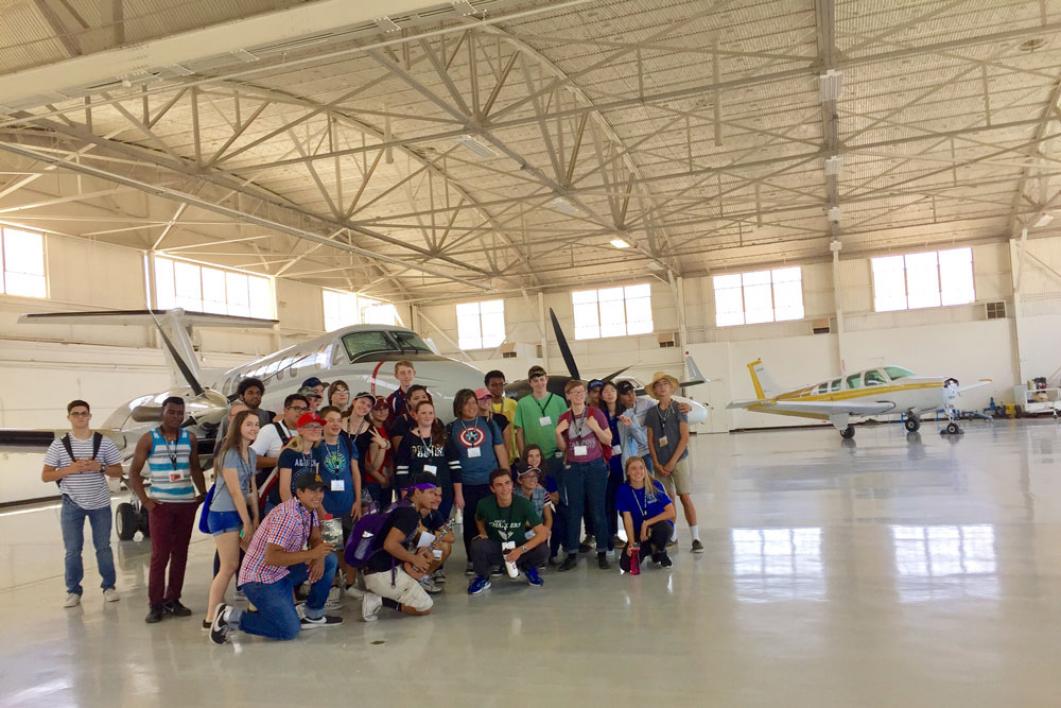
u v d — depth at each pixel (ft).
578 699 10.82
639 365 91.09
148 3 23.57
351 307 92.27
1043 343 77.71
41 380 55.88
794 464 43.60
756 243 82.64
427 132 58.39
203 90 46.11
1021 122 43.70
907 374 61.87
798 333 86.89
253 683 12.56
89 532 37.58
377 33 22.86
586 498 20.13
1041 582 15.47
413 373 22.33
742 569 18.37
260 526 15.20
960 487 29.09
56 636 16.66
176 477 17.80
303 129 57.26
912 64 48.91
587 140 59.57
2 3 24.31
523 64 42.73
